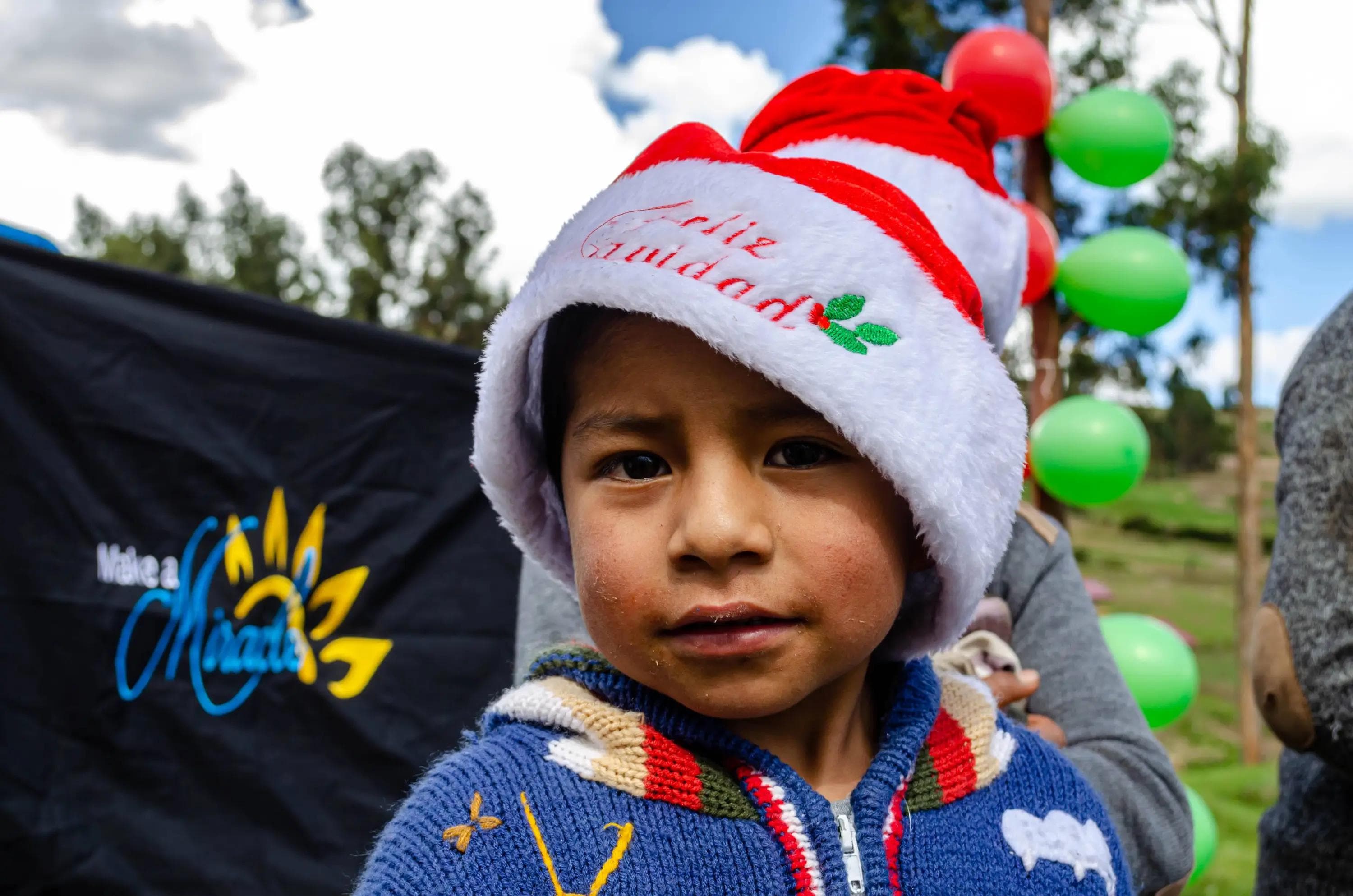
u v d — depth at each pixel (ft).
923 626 3.04
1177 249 9.25
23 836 6.66
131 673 7.11
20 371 6.94
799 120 4.58
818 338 2.38
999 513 2.78
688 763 2.62
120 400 7.21
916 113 4.47
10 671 6.76
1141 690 7.19
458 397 8.35
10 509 6.86
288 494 7.72
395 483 8.09
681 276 2.41
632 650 2.43
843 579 2.41
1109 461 8.38
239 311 7.70
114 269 7.33
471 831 2.44
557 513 3.25
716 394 2.37
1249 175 21.30
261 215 70.90
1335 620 3.79
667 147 3.04
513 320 2.77
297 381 7.82
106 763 6.99
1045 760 3.29
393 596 8.03
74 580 6.99
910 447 2.43
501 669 8.25
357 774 7.68
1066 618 4.72
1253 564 21.77
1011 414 2.81
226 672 7.41
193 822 7.16
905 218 2.87
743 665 2.35
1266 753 22.81
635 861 2.47
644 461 2.48
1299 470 4.05
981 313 3.12
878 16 20.79
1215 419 35.83
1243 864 13.65
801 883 2.52
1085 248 9.32
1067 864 2.98
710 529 2.29
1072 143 9.51
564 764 2.60
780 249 2.50
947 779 2.95
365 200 62.90
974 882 2.78
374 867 2.49
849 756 2.94
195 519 7.41
